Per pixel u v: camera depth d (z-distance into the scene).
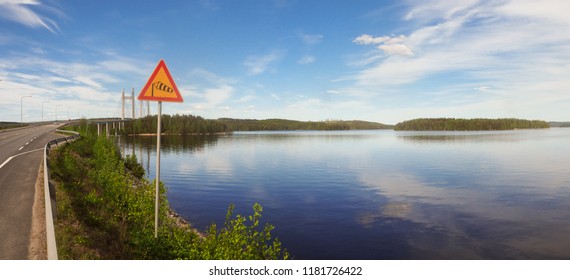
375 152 88.12
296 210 27.23
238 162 65.19
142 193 13.73
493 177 45.22
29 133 58.00
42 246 8.32
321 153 86.00
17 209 11.28
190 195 33.00
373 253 17.88
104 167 20.25
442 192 35.19
